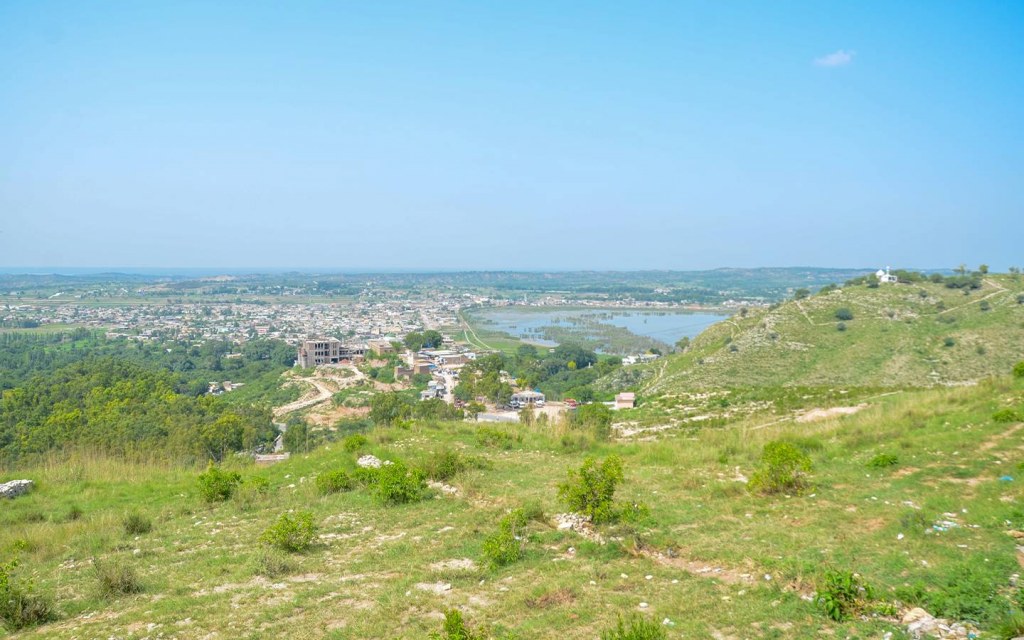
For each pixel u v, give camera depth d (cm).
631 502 1418
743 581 1018
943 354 6894
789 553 1095
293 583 1177
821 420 2588
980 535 1068
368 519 1561
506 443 2438
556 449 2373
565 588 1043
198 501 1891
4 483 2117
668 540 1207
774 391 4375
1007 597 840
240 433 4700
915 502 1288
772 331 8488
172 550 1416
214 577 1221
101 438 4034
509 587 1088
